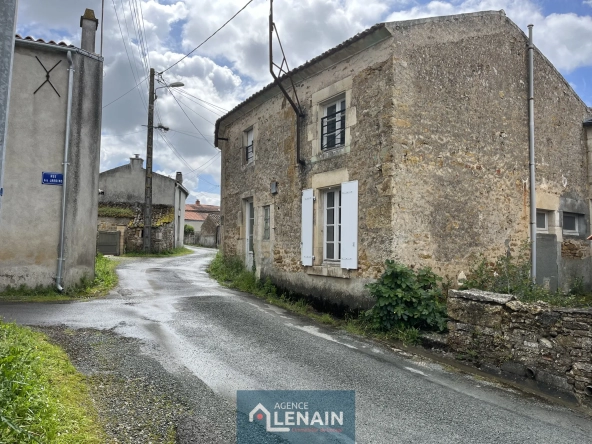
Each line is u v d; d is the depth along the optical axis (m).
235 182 12.39
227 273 11.97
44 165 8.65
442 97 7.48
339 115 8.32
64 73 8.87
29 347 4.36
